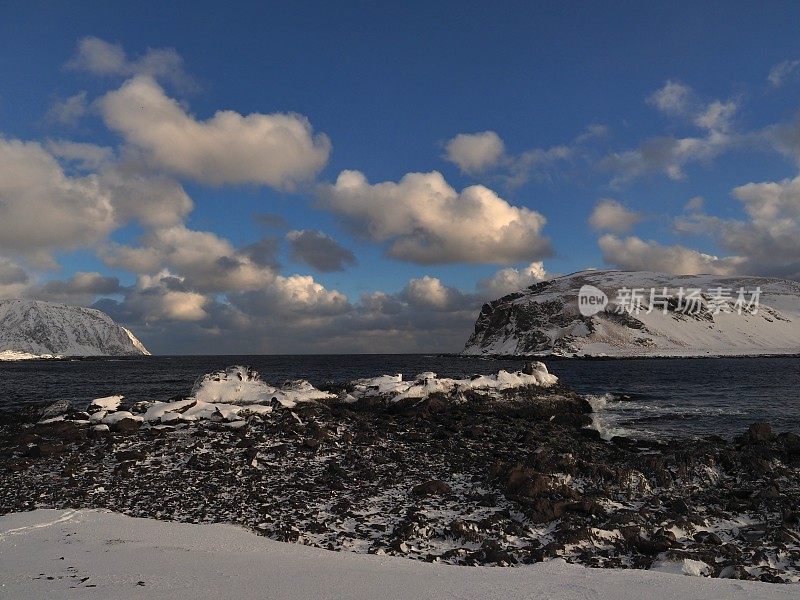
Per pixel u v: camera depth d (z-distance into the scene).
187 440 21.78
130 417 25.05
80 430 23.80
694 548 10.80
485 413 34.09
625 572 8.97
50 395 51.41
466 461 19.77
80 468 17.86
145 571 8.51
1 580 8.01
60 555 9.48
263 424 24.59
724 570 9.48
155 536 11.03
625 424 33.03
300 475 17.11
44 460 19.19
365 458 19.58
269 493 15.10
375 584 7.98
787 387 57.88
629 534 11.57
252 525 12.41
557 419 33.31
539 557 10.43
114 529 11.49
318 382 66.56
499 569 9.23
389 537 11.70
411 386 35.91
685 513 13.62
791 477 17.69
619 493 15.55
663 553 10.49
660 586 8.04
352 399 34.66
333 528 12.25
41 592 7.40
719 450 21.30
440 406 33.28
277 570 8.73
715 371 92.12
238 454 19.45
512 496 14.61
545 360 141.50
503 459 20.14
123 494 14.99
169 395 50.00
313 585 7.87
